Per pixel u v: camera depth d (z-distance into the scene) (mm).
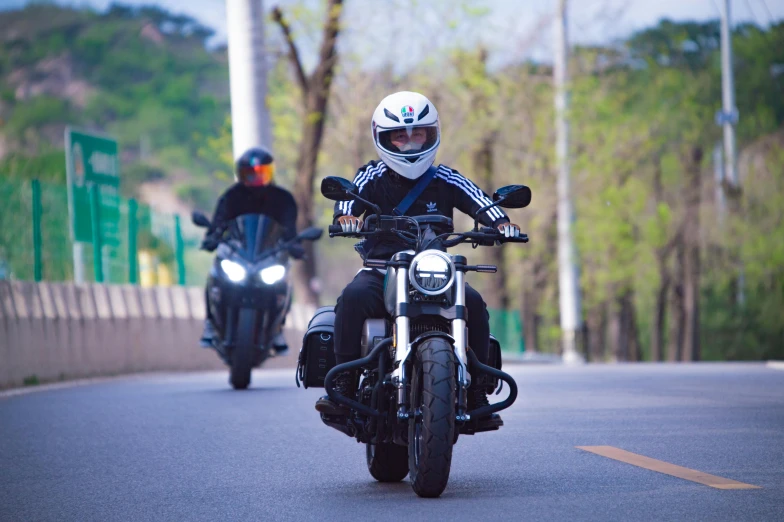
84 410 40062
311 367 24484
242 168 49219
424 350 21547
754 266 181250
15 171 85438
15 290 54281
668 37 179750
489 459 26531
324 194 22812
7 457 28812
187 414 38156
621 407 38531
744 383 50906
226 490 23219
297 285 101375
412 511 20234
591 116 148750
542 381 53969
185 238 78688
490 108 133000
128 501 22234
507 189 23328
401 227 23688
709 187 171750
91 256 66812
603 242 160250
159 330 67938
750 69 199750
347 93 114438
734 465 24641
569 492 21609
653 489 21641
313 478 24734
